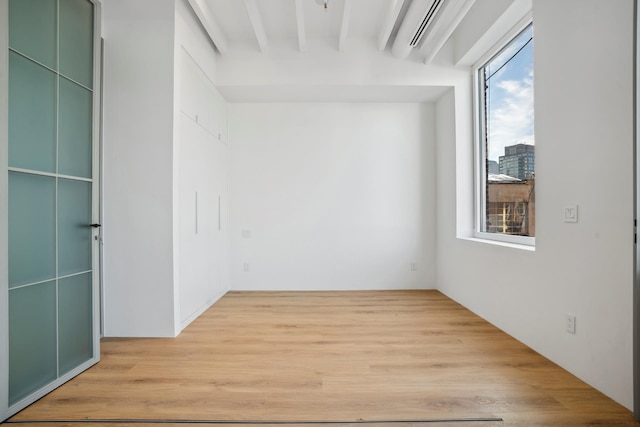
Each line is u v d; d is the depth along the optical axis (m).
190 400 1.95
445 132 4.47
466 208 4.16
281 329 3.18
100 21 2.58
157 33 2.99
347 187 4.80
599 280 2.00
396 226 4.80
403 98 4.67
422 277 4.80
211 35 3.66
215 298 4.22
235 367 2.38
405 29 3.58
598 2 1.98
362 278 4.81
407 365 2.39
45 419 1.77
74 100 2.36
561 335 2.32
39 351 2.04
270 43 4.16
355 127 4.79
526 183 3.12
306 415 1.79
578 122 2.14
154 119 2.98
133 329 3.00
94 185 2.52
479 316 3.55
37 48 2.05
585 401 1.91
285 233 4.81
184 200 3.26
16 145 1.91
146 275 2.99
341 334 3.04
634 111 1.74
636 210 1.74
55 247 2.17
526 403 1.89
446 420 1.74
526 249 2.73
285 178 4.81
